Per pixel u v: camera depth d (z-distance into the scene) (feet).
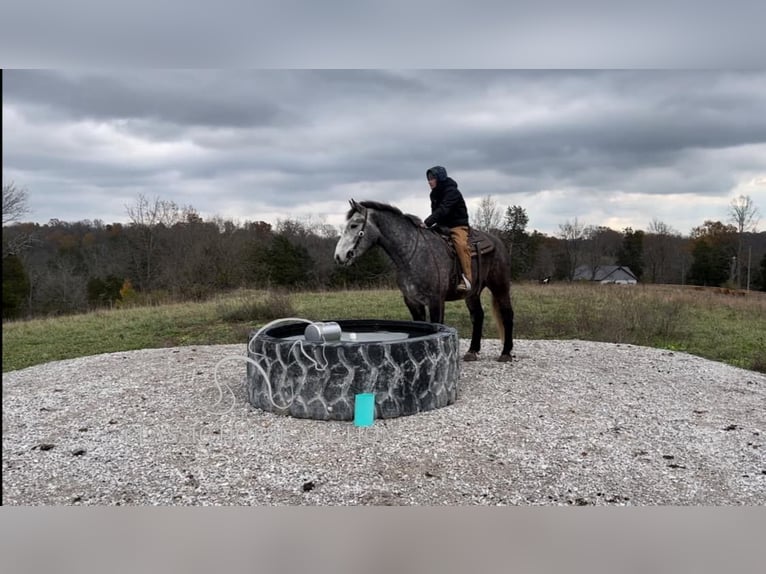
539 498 13.23
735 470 15.07
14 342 42.78
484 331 42.57
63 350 39.40
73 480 14.43
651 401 21.35
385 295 65.31
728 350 37.37
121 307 67.62
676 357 30.58
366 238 21.54
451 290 23.65
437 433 16.79
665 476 14.55
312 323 19.39
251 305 49.11
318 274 103.55
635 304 46.73
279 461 15.02
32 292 102.01
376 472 14.30
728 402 21.99
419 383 18.58
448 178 24.32
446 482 13.83
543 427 17.69
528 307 54.44
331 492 13.37
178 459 15.47
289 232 109.40
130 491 13.74
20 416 20.16
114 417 19.66
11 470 15.14
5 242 97.76
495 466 14.71
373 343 18.01
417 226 22.84
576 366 26.86
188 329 45.21
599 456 15.61
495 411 19.06
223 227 102.78
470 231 24.66
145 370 27.17
